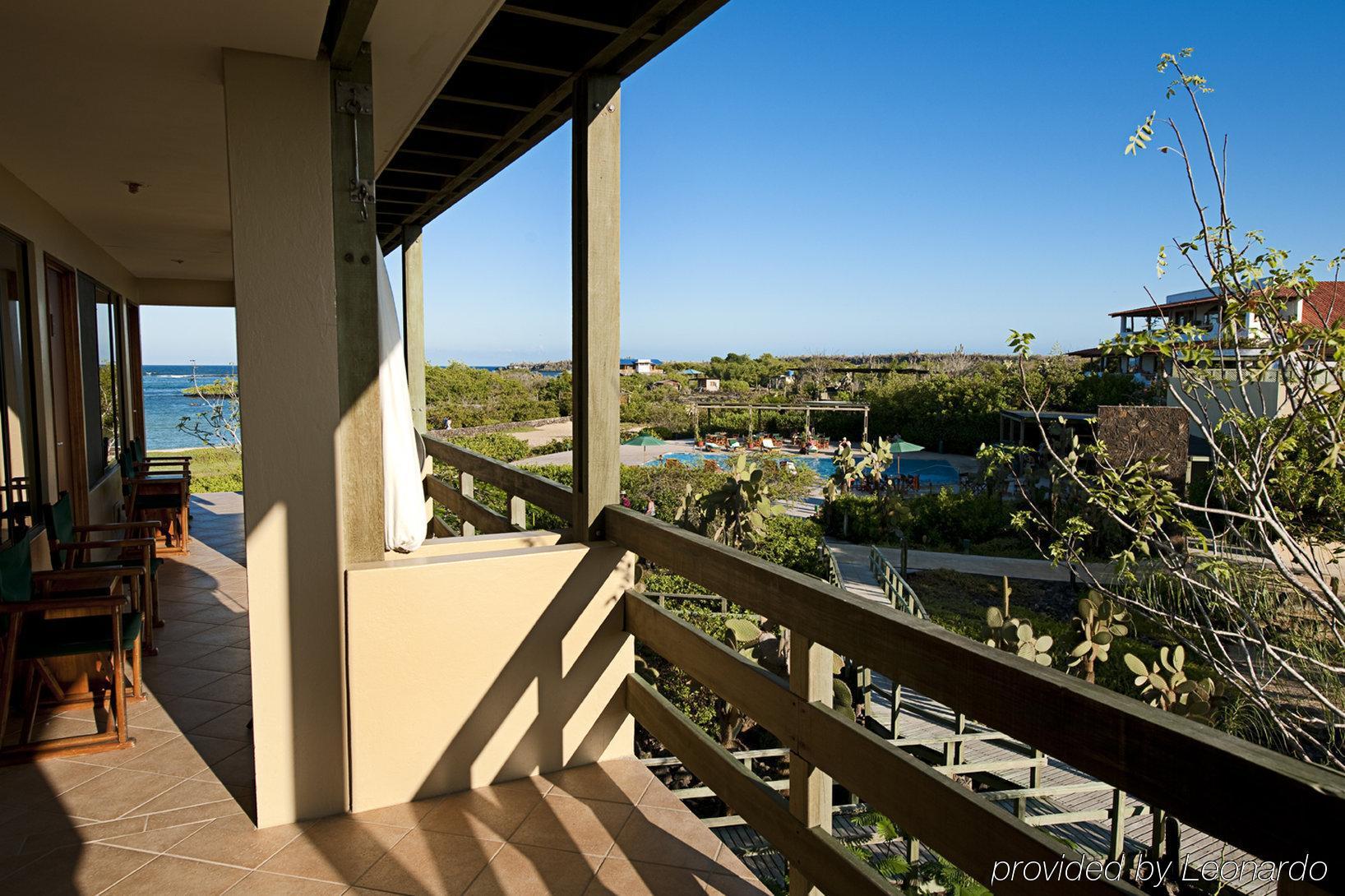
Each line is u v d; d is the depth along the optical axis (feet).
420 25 7.04
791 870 5.84
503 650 8.10
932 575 39.83
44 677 9.54
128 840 7.04
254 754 7.27
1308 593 13.85
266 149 7.07
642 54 7.95
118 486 21.07
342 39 6.68
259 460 7.18
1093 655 17.29
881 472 63.41
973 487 57.88
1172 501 15.83
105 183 12.48
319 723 7.49
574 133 8.64
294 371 7.28
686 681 18.07
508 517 12.55
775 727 6.05
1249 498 14.51
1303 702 17.75
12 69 7.40
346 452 7.61
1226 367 15.16
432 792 7.86
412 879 6.48
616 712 8.75
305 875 6.52
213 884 6.38
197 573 17.25
